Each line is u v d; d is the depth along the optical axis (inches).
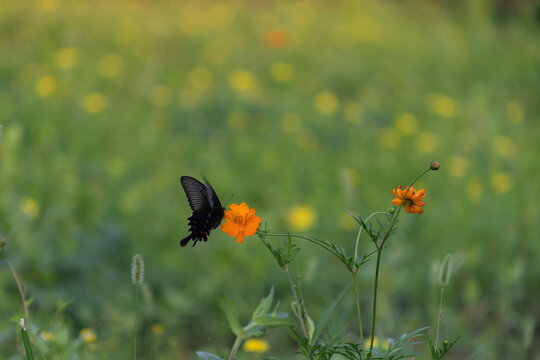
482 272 186.5
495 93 337.1
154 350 144.8
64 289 163.8
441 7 517.3
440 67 391.5
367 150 279.9
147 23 413.1
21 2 394.3
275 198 227.3
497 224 203.8
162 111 296.0
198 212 84.0
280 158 263.6
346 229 206.1
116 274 173.9
